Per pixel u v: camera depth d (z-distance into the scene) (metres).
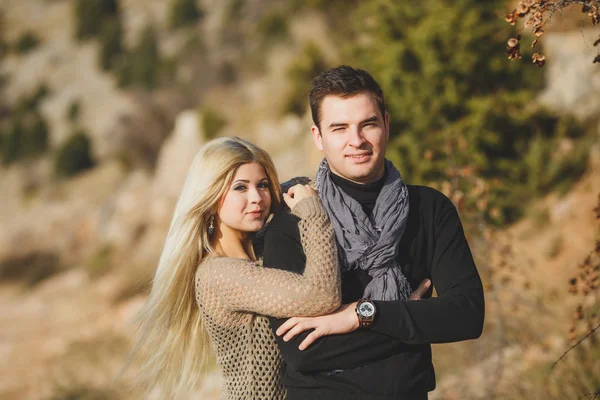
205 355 3.39
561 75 10.13
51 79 44.84
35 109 41.97
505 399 5.13
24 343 15.94
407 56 10.12
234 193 3.19
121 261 20.08
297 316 2.75
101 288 18.45
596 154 9.38
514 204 9.06
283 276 2.82
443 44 9.92
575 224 8.23
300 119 16.92
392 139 9.48
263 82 22.67
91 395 10.27
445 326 2.69
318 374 2.76
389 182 2.87
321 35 18.05
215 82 30.98
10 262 23.64
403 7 10.81
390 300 2.76
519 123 9.79
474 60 9.85
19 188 35.78
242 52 33.28
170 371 3.41
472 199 5.56
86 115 38.91
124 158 31.00
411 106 9.62
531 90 10.25
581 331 5.04
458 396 5.50
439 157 7.66
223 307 3.01
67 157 34.75
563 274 7.21
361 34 12.70
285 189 3.27
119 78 39.97
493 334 5.60
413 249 2.89
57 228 25.14
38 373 13.06
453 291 2.79
